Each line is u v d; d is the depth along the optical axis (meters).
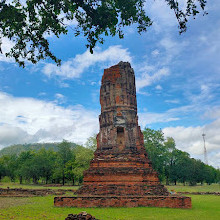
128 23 13.17
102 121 27.73
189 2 12.08
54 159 85.75
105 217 15.01
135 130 27.00
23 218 14.84
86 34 13.02
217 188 61.47
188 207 19.34
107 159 24.69
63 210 17.95
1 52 12.92
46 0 12.51
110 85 28.30
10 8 12.25
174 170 81.31
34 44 14.08
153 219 14.51
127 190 21.84
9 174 91.69
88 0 12.13
